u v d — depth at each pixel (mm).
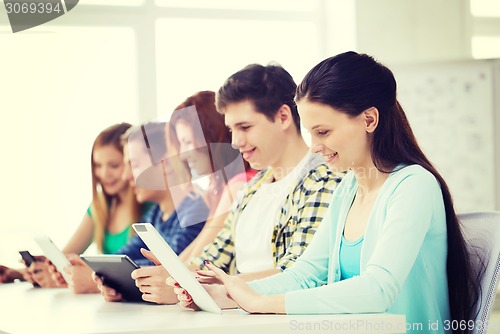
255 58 4848
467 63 4766
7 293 2637
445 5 4766
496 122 4762
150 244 1682
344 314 1514
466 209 4754
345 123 1794
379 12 4738
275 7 4883
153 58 4695
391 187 1725
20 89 4488
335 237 1936
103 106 4617
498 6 4785
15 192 4465
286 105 2625
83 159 4547
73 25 4570
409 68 4742
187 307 1819
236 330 1382
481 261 1694
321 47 4922
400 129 1815
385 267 1562
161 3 4707
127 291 2166
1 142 4465
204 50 4777
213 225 2967
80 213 4516
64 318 1715
